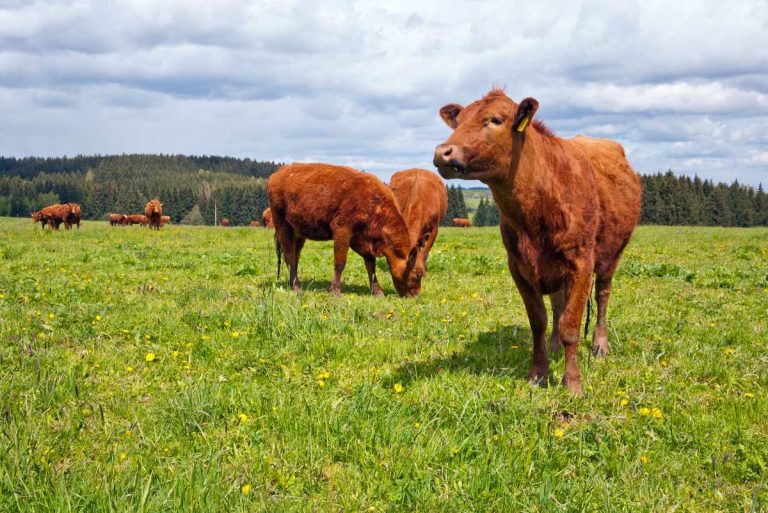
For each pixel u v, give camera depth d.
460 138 4.96
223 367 6.18
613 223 6.48
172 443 4.36
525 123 4.94
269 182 11.62
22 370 5.70
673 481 4.04
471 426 4.59
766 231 39.50
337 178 10.85
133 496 3.43
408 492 3.73
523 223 5.35
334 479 3.98
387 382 5.75
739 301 10.01
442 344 7.25
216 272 13.26
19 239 23.41
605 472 4.14
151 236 26.55
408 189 12.48
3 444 3.89
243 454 4.26
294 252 11.48
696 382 5.99
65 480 3.65
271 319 7.64
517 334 7.79
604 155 6.72
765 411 5.06
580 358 6.79
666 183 103.12
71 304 8.98
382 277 13.40
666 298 10.33
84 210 160.25
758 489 3.90
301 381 5.77
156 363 6.29
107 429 4.59
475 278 12.67
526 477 3.95
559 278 5.55
